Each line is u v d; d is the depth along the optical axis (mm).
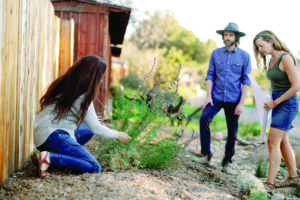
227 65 3955
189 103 18188
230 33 3900
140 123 3375
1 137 2318
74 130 3055
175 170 3537
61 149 2676
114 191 2287
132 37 34562
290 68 3201
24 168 2939
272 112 3443
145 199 2232
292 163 3469
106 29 6668
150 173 3129
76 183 2391
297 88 3150
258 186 2990
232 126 4035
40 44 3666
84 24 6648
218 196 2781
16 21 2635
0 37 2215
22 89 2924
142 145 3420
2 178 2346
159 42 36281
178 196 2516
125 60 28297
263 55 3580
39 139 2697
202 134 4000
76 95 2641
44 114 2713
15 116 2719
